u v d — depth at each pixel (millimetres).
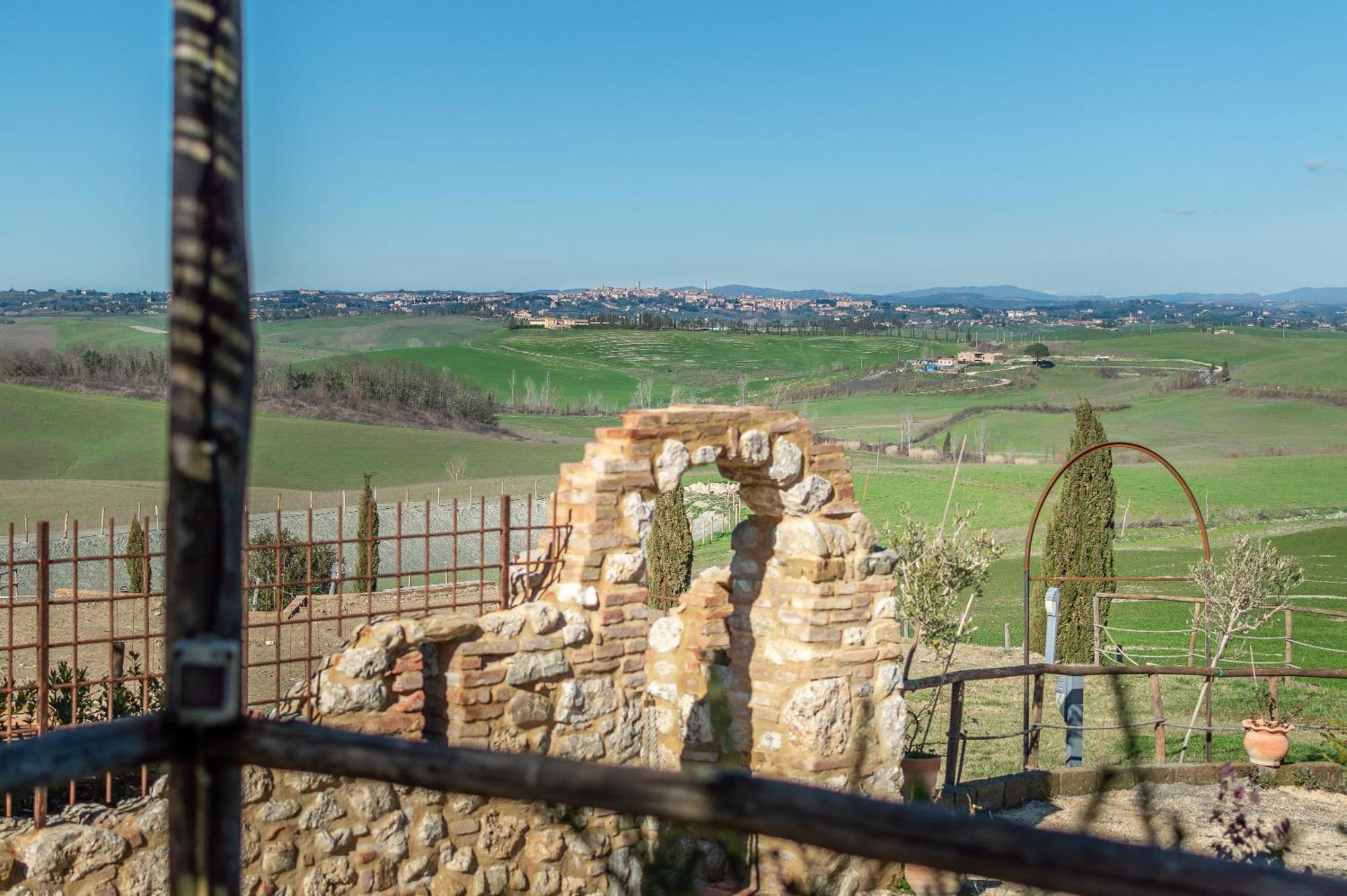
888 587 10430
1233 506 75875
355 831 8086
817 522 10188
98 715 10039
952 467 89562
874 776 10250
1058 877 1462
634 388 179875
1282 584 20656
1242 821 9367
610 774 1724
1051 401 158250
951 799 11422
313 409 111688
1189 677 25766
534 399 154125
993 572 48562
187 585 2008
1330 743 14906
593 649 9180
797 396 172500
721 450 9836
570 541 9344
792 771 9953
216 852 1966
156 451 92062
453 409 123312
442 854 8391
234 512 2041
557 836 8680
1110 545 25953
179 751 1947
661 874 5707
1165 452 115250
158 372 124688
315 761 1892
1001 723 19797
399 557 8602
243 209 2086
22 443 92188
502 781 1771
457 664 8562
